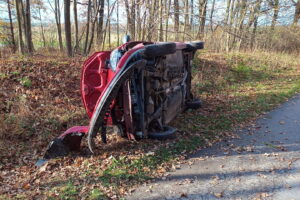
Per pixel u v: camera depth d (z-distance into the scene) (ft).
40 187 12.42
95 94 15.76
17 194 11.82
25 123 18.78
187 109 24.38
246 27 60.90
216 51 53.36
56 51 47.73
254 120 22.53
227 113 23.80
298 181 13.14
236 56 50.80
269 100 28.76
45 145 17.03
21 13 50.14
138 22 36.29
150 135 17.13
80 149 16.14
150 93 16.28
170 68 18.81
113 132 18.47
